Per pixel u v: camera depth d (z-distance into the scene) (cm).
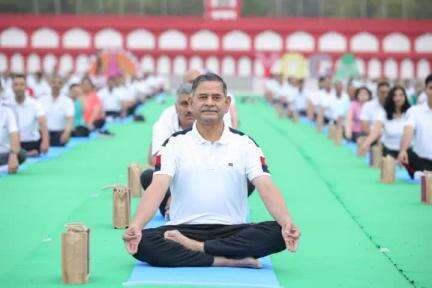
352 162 2386
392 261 1167
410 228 1404
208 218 1105
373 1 7719
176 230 1090
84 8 7731
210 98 1091
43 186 1841
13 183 1878
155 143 1385
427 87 1891
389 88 2295
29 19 7531
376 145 2319
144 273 1056
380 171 2089
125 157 2453
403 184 1928
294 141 3039
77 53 7562
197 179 1102
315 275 1084
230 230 1101
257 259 1098
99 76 5500
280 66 6906
